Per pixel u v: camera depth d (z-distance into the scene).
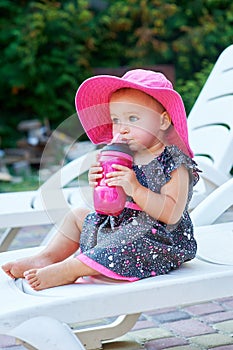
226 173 3.99
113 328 2.98
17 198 3.51
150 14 10.79
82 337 2.95
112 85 2.34
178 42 10.55
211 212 3.03
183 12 10.91
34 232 5.86
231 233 2.85
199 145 4.25
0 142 10.91
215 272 2.25
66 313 2.01
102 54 11.22
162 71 10.41
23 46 10.66
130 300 2.09
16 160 9.70
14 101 11.12
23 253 2.62
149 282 2.16
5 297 2.09
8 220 3.18
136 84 2.27
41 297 2.09
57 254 2.43
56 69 10.94
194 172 2.40
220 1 10.78
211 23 10.51
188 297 2.18
